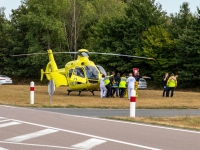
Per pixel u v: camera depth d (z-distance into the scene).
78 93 33.41
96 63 55.88
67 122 14.20
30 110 18.47
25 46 64.19
